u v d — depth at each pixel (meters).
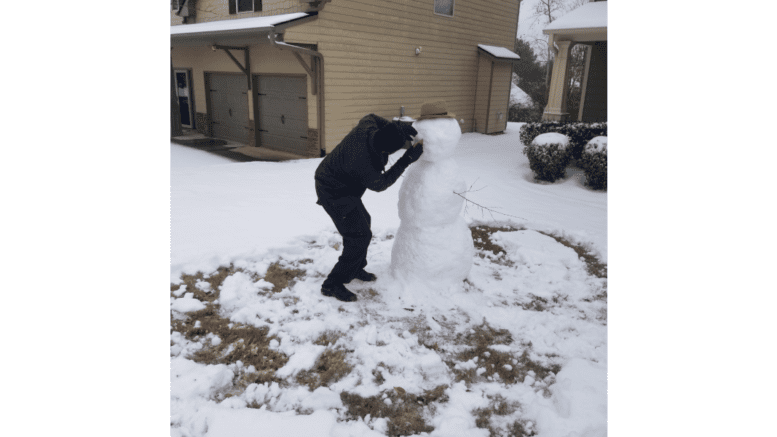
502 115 17.97
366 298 3.92
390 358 3.09
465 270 4.15
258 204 6.43
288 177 8.51
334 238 5.21
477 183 8.71
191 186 7.34
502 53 16.80
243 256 4.53
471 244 4.16
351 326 3.49
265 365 3.02
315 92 11.17
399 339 3.30
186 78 15.80
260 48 12.31
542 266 4.75
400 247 4.06
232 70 13.44
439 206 3.79
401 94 13.73
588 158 8.68
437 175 3.78
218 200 6.54
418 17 13.64
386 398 2.75
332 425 2.46
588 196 8.17
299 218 5.84
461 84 16.25
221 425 2.41
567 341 3.39
